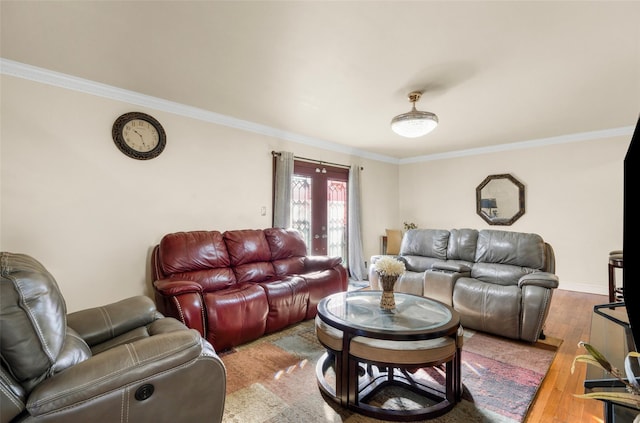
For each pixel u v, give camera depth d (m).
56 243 2.48
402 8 1.68
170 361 1.14
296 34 1.93
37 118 2.40
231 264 3.14
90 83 2.62
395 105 3.20
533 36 1.95
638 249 0.95
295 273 3.57
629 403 0.79
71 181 2.55
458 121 3.77
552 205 4.62
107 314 1.78
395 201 6.30
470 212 5.45
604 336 1.44
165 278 2.64
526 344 2.66
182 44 2.05
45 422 0.92
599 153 4.24
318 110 3.37
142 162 2.95
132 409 1.07
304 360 2.34
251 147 3.86
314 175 4.72
